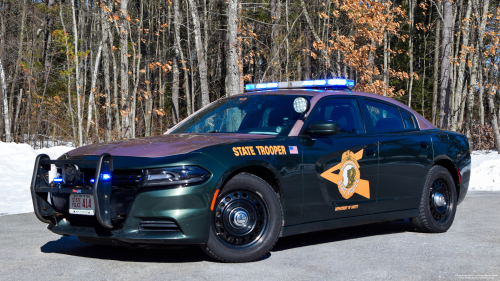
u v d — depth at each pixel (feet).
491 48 68.49
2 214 22.56
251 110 16.43
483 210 24.17
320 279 11.88
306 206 14.71
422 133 18.92
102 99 87.30
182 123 17.62
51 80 90.22
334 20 69.36
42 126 84.38
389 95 53.36
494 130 71.72
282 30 86.74
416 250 15.38
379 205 16.83
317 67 80.84
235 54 51.31
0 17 85.76
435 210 18.65
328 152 15.31
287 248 15.58
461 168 19.98
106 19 62.59
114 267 12.91
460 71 73.36
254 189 13.58
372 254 14.75
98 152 13.67
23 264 13.26
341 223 15.79
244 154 13.47
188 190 12.41
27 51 86.38
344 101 16.96
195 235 12.51
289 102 16.22
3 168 37.11
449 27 69.26
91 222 13.17
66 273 12.30
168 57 104.32
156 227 12.58
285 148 14.39
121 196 12.62
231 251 13.23
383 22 52.60
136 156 12.89
